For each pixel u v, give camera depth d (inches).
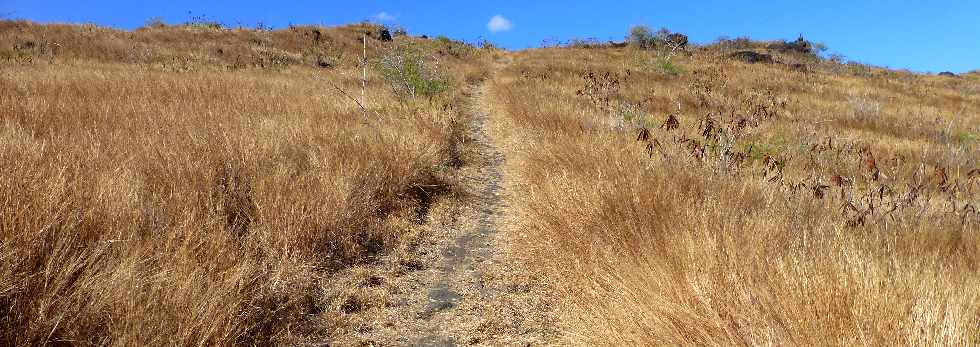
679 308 109.8
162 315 108.4
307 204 185.2
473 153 356.2
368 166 235.3
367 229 197.0
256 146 238.4
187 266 130.0
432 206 240.1
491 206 252.8
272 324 129.3
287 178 203.3
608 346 115.3
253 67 874.1
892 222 179.8
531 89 643.5
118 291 109.3
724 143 261.9
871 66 1624.0
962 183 286.2
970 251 162.7
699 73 1041.5
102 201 146.0
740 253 132.6
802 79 1106.1
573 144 302.4
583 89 657.6
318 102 443.8
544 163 278.5
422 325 141.5
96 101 359.3
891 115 711.1
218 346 109.0
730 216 168.1
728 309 105.7
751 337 96.3
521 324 142.4
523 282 167.0
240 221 178.5
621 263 145.0
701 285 115.3
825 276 109.7
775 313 102.4
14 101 308.5
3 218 119.0
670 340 104.3
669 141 311.7
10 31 906.1
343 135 289.0
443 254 191.9
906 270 115.6
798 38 1726.1
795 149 370.3
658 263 138.3
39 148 188.2
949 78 1562.5
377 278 166.9
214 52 979.9
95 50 877.8
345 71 866.1
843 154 367.2
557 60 1155.3
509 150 370.6
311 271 160.6
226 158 216.8
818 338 93.7
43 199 131.3
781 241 150.6
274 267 150.3
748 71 1152.8
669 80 928.9
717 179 220.5
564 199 191.0
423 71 573.3
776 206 189.9
